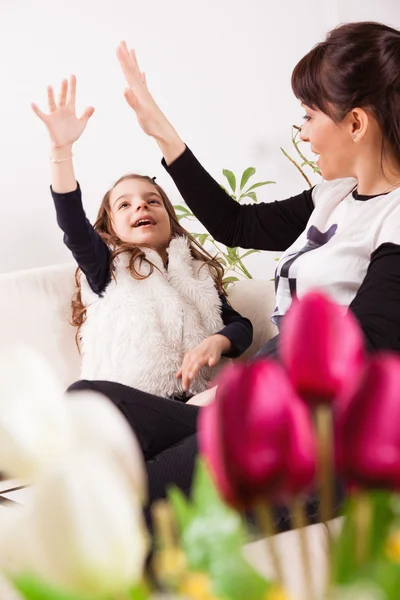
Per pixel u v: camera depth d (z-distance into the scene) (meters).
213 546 0.26
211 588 0.25
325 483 0.28
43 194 3.04
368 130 1.45
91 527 0.21
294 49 3.33
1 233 3.00
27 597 0.23
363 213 1.48
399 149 1.45
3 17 2.99
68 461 0.22
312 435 0.26
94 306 2.10
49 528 0.21
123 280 2.09
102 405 0.26
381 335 1.20
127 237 2.24
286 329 0.28
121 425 0.26
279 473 0.25
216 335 2.04
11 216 3.01
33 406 0.23
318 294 0.28
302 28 3.34
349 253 1.46
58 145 1.95
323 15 3.37
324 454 0.27
